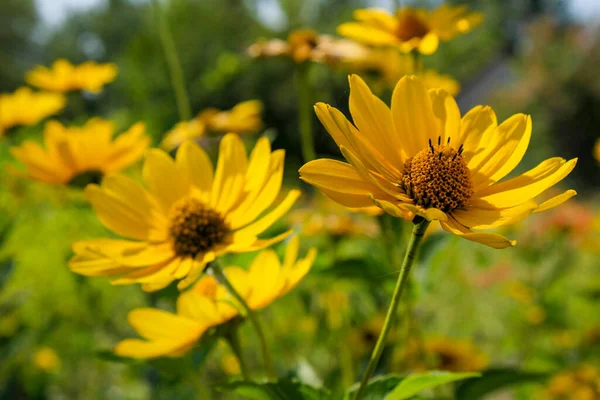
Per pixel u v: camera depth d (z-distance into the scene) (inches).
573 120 126.2
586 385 20.0
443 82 21.5
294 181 40.0
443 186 11.5
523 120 11.8
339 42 19.9
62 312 22.2
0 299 20.5
